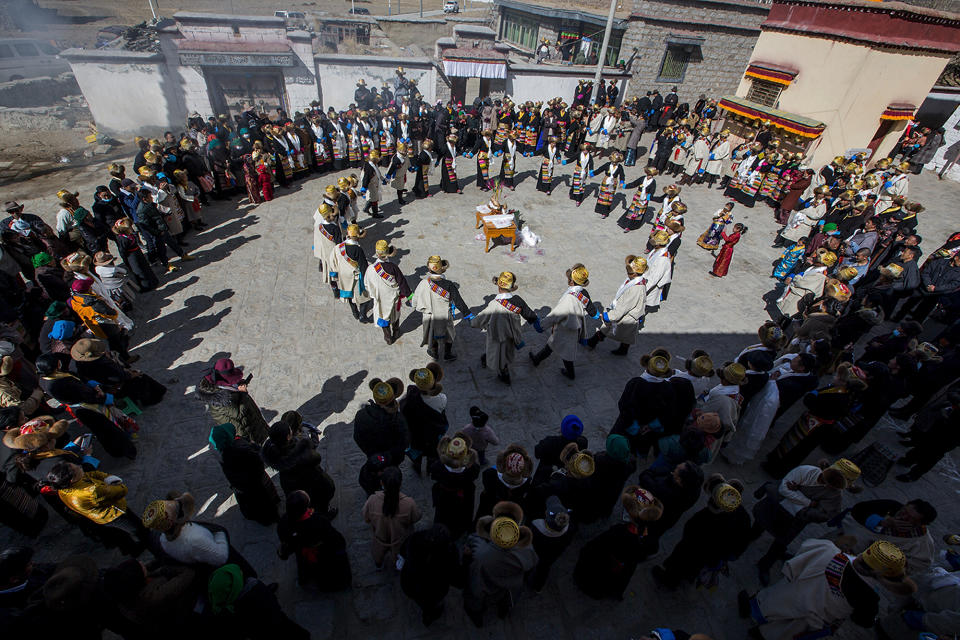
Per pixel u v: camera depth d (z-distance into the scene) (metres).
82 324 6.14
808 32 15.23
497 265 10.09
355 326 8.08
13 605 3.22
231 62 15.58
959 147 16.58
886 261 9.30
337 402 6.60
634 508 3.69
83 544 4.78
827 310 7.16
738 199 14.15
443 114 15.12
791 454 5.73
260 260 9.64
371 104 16.64
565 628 4.42
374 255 10.02
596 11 24.47
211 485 5.42
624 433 5.52
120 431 5.34
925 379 6.39
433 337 7.08
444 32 36.56
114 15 35.41
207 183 11.24
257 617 3.21
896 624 4.07
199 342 7.45
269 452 4.17
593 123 16.28
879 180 12.19
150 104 15.94
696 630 4.49
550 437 4.61
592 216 12.54
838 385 5.23
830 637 4.46
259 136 12.60
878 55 13.78
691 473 3.92
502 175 13.75
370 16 37.34
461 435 4.23
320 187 13.11
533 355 7.68
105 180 12.76
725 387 5.41
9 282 6.83
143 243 8.61
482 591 3.71
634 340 7.59
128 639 3.34
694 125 16.64
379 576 4.70
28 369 5.80
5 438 4.23
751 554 5.19
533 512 4.25
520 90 19.39
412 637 4.27
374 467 4.33
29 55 20.59
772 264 11.04
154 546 3.41
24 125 16.28
